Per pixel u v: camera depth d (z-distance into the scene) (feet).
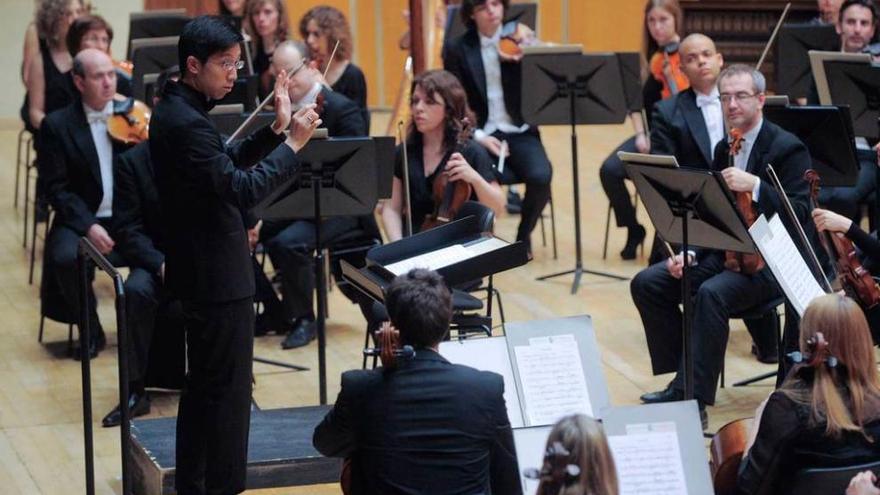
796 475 29.27
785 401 29.32
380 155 45.70
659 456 29.48
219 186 32.91
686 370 39.50
